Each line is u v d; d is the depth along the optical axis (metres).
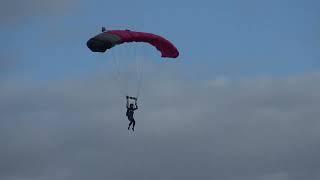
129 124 178.25
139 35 190.38
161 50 197.88
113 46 182.88
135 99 178.00
